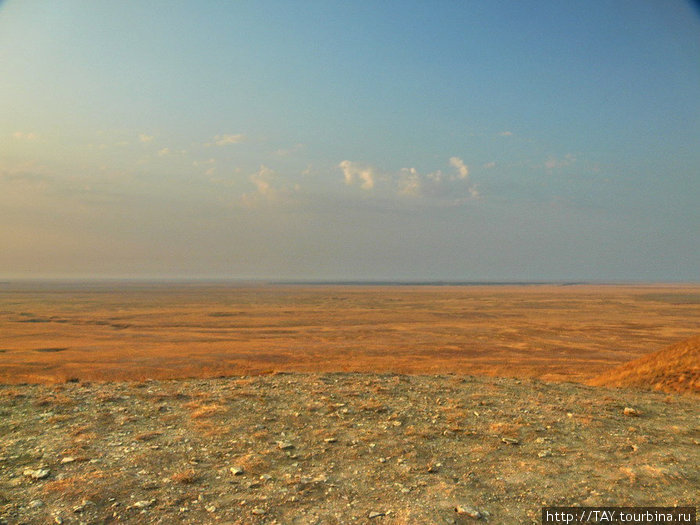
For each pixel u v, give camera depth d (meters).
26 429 11.56
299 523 7.32
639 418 14.22
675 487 8.84
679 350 24.59
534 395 17.12
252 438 11.34
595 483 8.99
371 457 10.29
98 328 81.75
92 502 7.81
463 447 11.06
